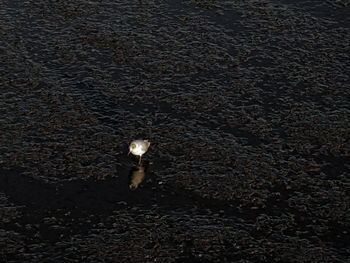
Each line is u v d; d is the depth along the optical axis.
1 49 45.94
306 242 30.45
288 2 54.94
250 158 36.16
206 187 33.94
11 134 37.31
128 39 48.06
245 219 31.84
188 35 49.03
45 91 41.47
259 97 41.84
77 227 31.05
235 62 45.72
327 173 35.25
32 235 30.42
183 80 43.41
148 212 32.16
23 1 53.44
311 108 40.81
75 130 37.94
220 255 29.55
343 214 32.28
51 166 35.00
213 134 38.09
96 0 54.22
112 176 34.53
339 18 52.44
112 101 40.84
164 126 38.66
